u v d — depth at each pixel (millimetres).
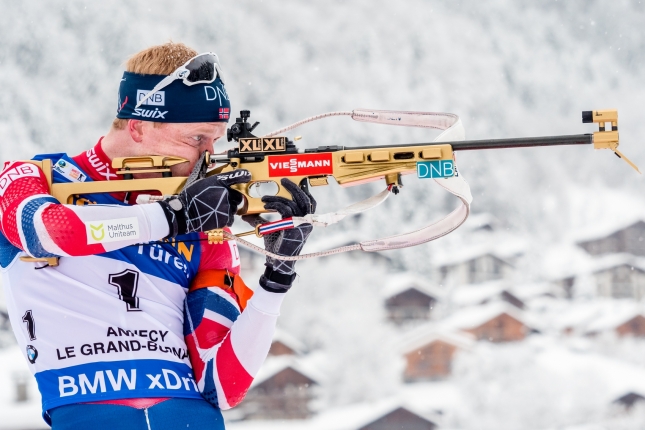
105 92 115188
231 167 2803
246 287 3195
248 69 169875
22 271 2824
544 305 107500
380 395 68688
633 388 64938
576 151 161375
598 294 112688
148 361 2789
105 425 2678
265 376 67312
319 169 2781
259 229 2770
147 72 2859
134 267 2846
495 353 65750
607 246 131750
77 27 133750
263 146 2789
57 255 2627
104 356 2752
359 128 104875
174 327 2910
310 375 67375
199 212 2682
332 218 2789
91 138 110438
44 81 120812
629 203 149500
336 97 177750
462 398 63094
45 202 2648
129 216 2621
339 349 70625
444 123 2955
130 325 2805
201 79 2863
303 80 174875
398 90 193750
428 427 59438
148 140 2883
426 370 74312
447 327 87188
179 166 2889
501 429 62188
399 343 74562
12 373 41625
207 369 2920
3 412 38250
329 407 67438
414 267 106000
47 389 2752
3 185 2762
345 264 83500
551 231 140625
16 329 2859
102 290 2803
